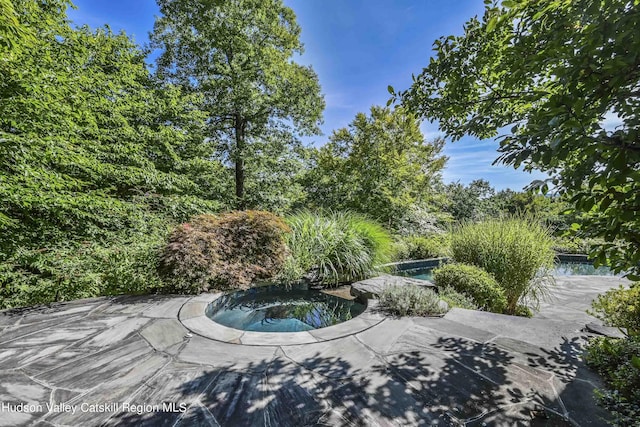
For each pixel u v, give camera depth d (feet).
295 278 15.80
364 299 12.85
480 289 12.78
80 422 4.98
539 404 5.53
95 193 17.30
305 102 32.48
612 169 3.15
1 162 11.53
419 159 37.86
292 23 33.45
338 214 21.66
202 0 27.84
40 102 12.66
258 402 5.61
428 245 27.20
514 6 4.68
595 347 7.23
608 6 3.43
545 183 4.10
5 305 12.10
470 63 7.16
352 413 5.31
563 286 17.97
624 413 5.08
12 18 8.24
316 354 7.55
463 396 5.79
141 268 13.38
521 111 7.23
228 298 13.34
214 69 29.09
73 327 8.94
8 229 13.25
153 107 24.31
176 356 7.36
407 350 7.76
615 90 3.51
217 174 31.76
